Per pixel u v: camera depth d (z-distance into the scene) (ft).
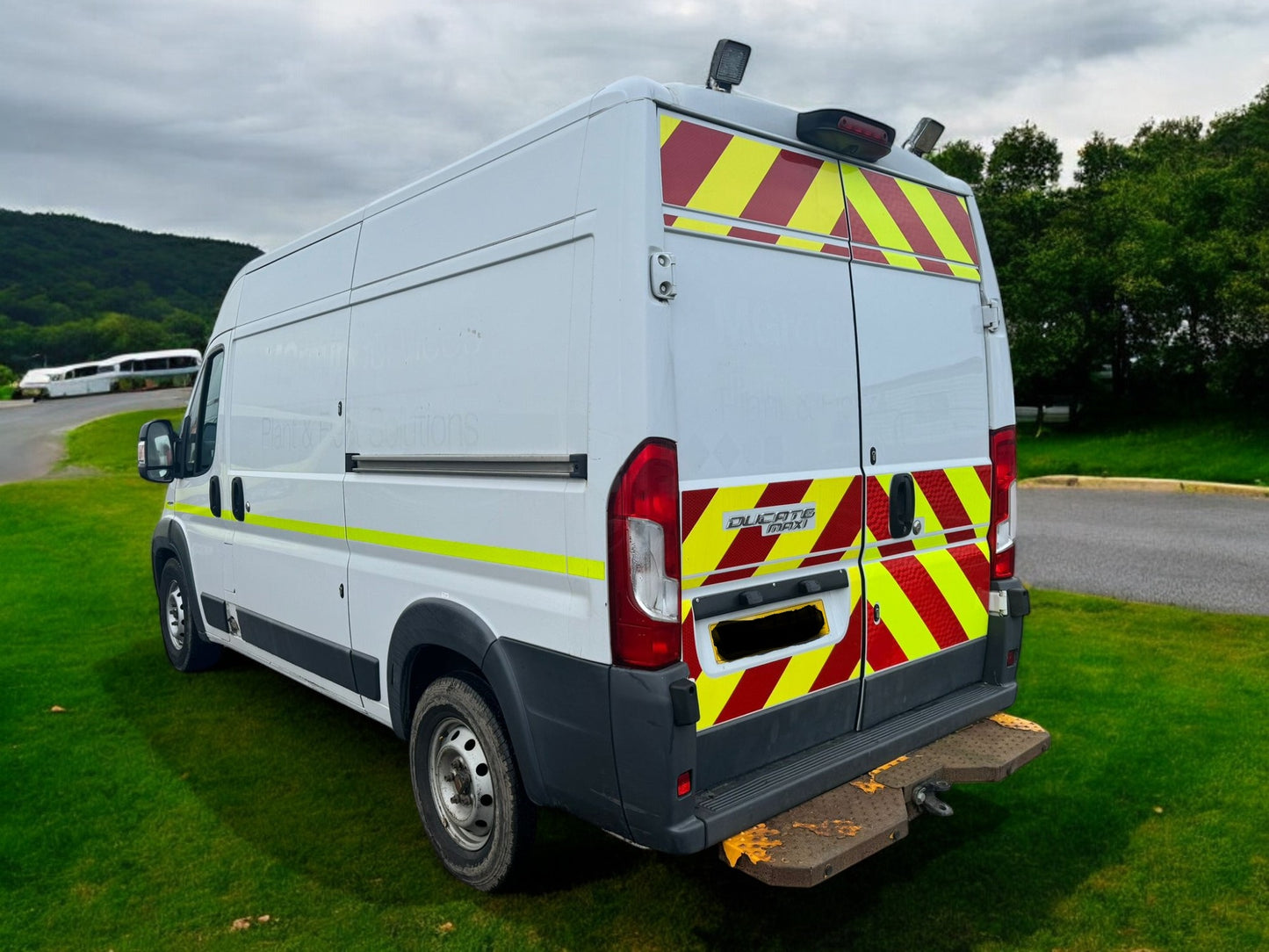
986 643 12.35
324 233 13.70
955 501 11.74
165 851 11.99
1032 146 73.36
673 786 8.32
